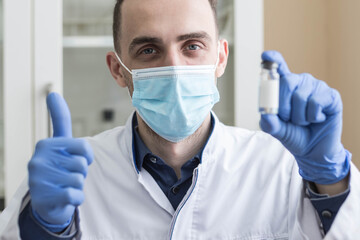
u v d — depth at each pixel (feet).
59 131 2.53
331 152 2.66
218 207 3.50
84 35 5.28
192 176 3.55
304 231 2.93
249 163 3.76
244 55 5.30
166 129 3.32
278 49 6.31
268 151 3.87
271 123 2.45
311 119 2.47
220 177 3.60
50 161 2.37
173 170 3.52
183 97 3.32
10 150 5.02
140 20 3.23
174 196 3.53
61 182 2.34
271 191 3.59
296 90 2.49
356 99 5.62
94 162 3.79
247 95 5.32
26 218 2.52
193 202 3.47
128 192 3.58
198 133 3.54
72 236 2.56
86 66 5.32
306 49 6.33
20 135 5.03
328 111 2.57
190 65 3.35
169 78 3.26
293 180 3.59
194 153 3.58
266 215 3.49
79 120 5.34
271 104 2.46
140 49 3.34
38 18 5.03
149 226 3.41
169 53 3.27
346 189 2.82
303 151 2.68
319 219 2.91
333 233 2.72
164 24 3.20
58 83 5.09
